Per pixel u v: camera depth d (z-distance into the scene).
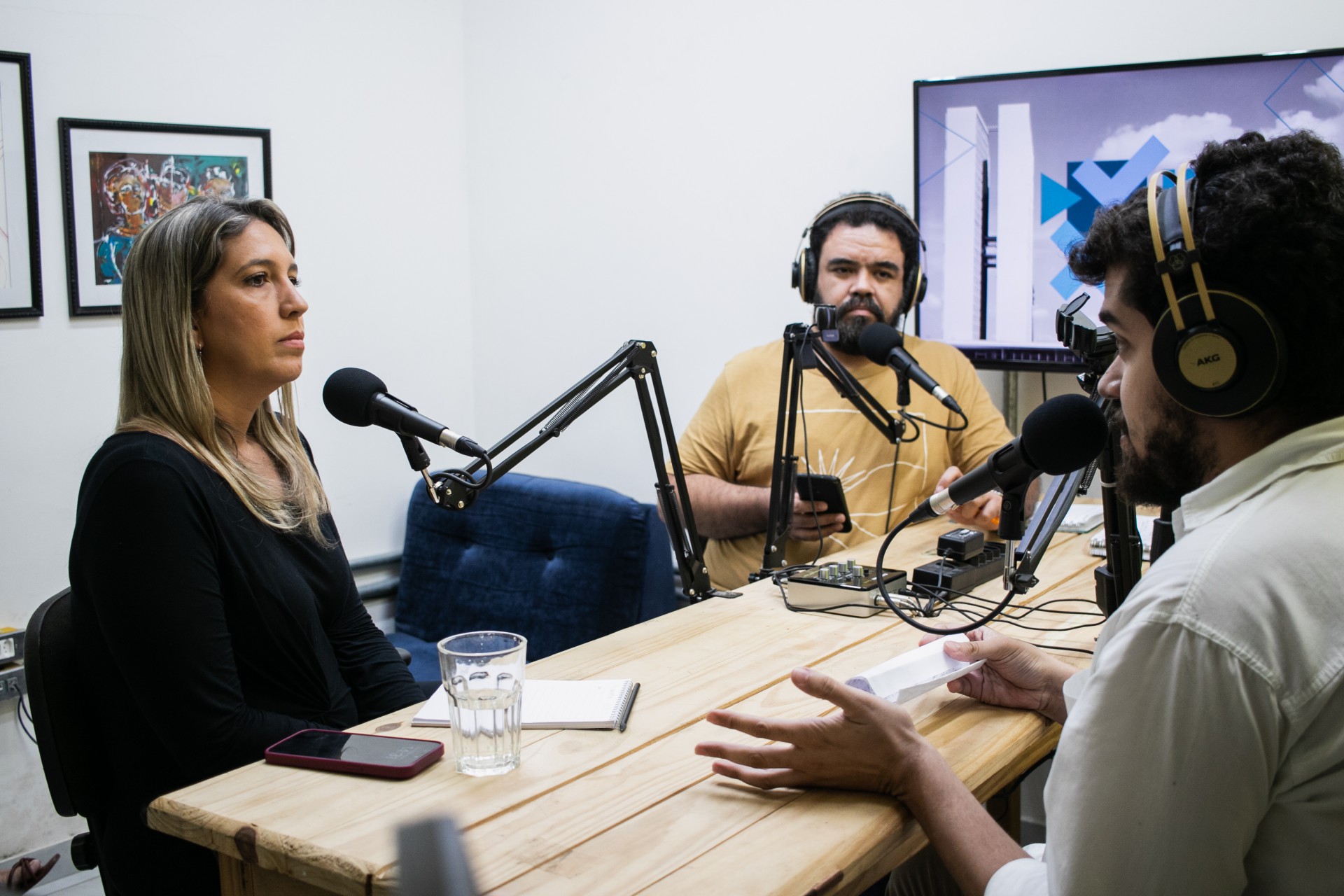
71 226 2.43
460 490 1.28
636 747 1.08
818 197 2.67
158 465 1.30
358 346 3.06
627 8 2.92
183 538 1.29
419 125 3.17
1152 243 0.80
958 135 2.35
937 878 1.42
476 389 3.38
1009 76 2.27
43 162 2.40
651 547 2.69
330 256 2.97
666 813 0.93
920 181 2.41
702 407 2.37
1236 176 0.77
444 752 1.09
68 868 2.47
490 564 2.87
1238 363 0.76
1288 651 0.71
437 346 3.28
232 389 1.50
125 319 1.43
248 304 1.45
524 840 0.88
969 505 1.94
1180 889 0.74
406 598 3.03
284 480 1.59
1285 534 0.73
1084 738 0.78
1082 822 0.77
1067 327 1.24
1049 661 1.17
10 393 2.38
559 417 1.37
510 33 3.16
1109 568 1.31
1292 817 0.74
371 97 3.03
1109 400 1.22
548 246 3.16
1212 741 0.72
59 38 2.40
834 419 2.19
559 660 1.34
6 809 2.38
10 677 2.33
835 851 0.86
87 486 1.32
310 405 2.96
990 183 2.33
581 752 1.07
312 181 2.91
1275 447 0.77
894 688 1.16
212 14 2.67
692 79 2.84
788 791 0.98
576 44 3.03
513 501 2.85
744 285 2.81
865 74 2.56
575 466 3.21
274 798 0.98
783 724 0.98
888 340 1.66
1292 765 0.72
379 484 3.14
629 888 0.80
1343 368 0.75
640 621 2.63
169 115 2.61
